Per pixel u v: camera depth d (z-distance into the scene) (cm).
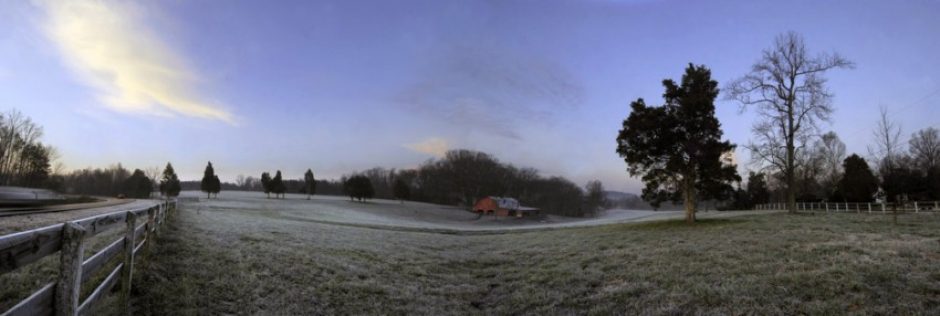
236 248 1135
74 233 348
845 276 883
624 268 1190
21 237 263
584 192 14500
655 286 959
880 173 4916
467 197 12875
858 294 774
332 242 1572
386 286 983
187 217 2136
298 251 1228
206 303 677
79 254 355
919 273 875
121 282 577
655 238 1830
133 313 568
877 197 4603
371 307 825
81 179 10731
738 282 916
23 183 7512
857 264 985
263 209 5109
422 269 1262
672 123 2658
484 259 1546
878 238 1431
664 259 1270
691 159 2572
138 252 784
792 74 3300
